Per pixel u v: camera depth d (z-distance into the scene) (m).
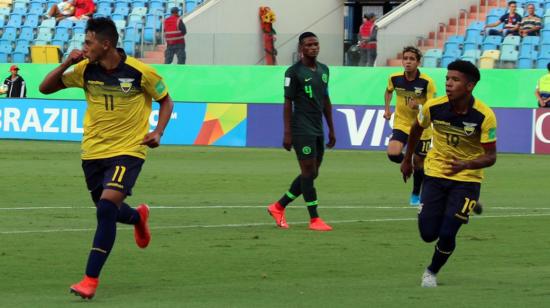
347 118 49.78
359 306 14.67
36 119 52.94
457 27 59.94
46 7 68.69
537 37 56.22
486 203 30.09
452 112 16.61
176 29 57.09
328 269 18.36
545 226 24.78
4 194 30.89
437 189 16.84
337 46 61.72
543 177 38.25
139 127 16.22
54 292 15.82
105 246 15.30
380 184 35.41
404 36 58.12
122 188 15.73
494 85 49.81
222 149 50.06
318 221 23.88
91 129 16.17
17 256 19.42
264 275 17.62
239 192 32.31
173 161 43.72
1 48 65.19
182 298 15.32
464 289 16.27
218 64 57.75
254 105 50.84
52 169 39.12
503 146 48.19
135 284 16.67
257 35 58.72
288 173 38.75
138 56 60.56
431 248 21.02
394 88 29.84
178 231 23.33
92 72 16.06
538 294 15.79
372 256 19.92
